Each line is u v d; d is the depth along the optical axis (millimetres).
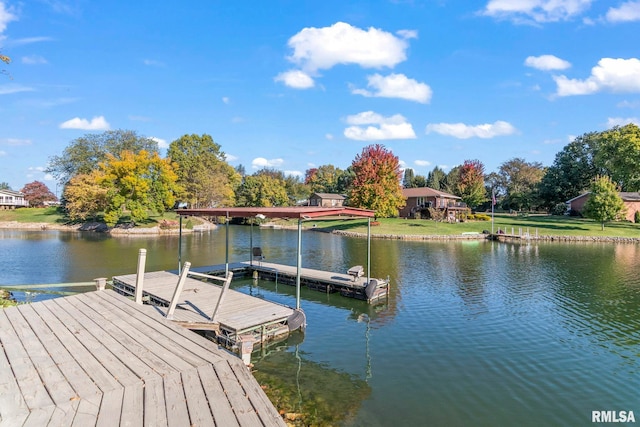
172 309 8234
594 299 13750
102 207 45281
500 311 12312
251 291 15391
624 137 42562
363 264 21344
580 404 6742
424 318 11648
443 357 8750
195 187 55375
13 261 21609
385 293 14398
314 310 12641
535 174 70312
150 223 45312
